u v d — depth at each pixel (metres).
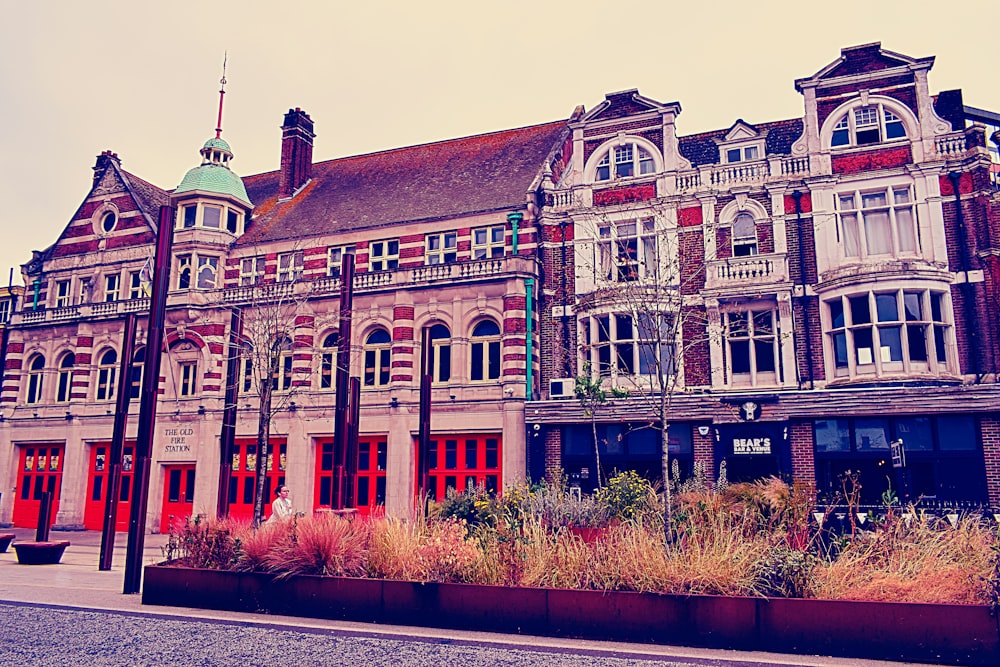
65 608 10.59
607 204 24.02
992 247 19.34
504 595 9.30
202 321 27.73
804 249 21.30
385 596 9.79
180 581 10.82
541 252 24.55
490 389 23.53
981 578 8.15
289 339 25.28
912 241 20.28
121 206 31.16
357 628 9.32
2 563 16.62
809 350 20.73
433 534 10.77
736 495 13.75
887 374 19.39
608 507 14.37
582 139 25.06
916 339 19.67
